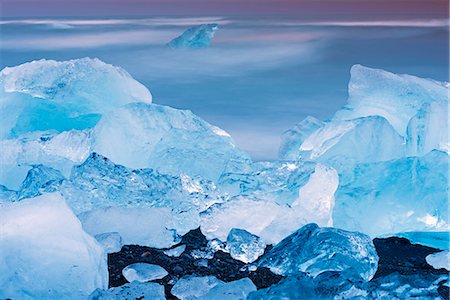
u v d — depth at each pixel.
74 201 5.00
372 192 5.88
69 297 3.46
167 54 24.30
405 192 5.83
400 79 7.84
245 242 4.41
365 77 8.02
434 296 3.41
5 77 8.18
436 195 5.71
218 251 4.49
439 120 6.66
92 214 4.62
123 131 6.74
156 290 3.54
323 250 4.03
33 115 7.79
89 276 3.58
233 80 18.41
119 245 4.39
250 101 15.27
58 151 6.75
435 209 5.67
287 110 14.18
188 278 3.79
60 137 6.85
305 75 19.44
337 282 3.45
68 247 3.63
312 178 5.55
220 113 13.98
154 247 4.55
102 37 32.03
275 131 12.28
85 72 8.11
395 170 6.03
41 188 5.01
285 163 6.25
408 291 3.43
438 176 5.84
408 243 5.02
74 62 8.26
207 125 7.36
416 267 4.39
